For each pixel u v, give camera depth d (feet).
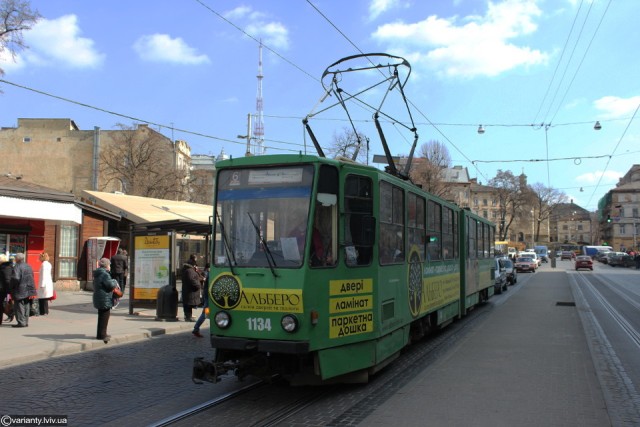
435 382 25.14
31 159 166.81
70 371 28.17
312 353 21.81
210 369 21.42
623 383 24.85
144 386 24.85
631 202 356.79
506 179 276.41
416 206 32.65
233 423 19.15
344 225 23.27
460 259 48.78
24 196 54.03
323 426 18.67
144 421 19.51
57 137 167.02
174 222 49.62
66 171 165.68
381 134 38.40
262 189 22.89
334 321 22.40
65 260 69.36
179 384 25.21
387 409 20.71
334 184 22.99
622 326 45.19
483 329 43.50
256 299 21.80
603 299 72.33
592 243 490.49
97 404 21.80
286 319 21.18
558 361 30.09
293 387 24.41
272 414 20.18
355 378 24.20
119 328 41.96
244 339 21.90
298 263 21.50
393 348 27.35
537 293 83.46
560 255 344.69
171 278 49.24
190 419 19.69
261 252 22.27
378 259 25.22
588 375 26.58
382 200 26.30
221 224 23.25
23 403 21.97
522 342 36.70
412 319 30.68
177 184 147.95
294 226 21.95
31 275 42.24
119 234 86.74
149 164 143.02
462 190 347.56
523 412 20.26
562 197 334.24
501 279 83.56
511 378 25.94
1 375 27.22
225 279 22.53
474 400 21.97
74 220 59.06
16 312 41.42
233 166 23.53
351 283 23.34
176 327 43.47
